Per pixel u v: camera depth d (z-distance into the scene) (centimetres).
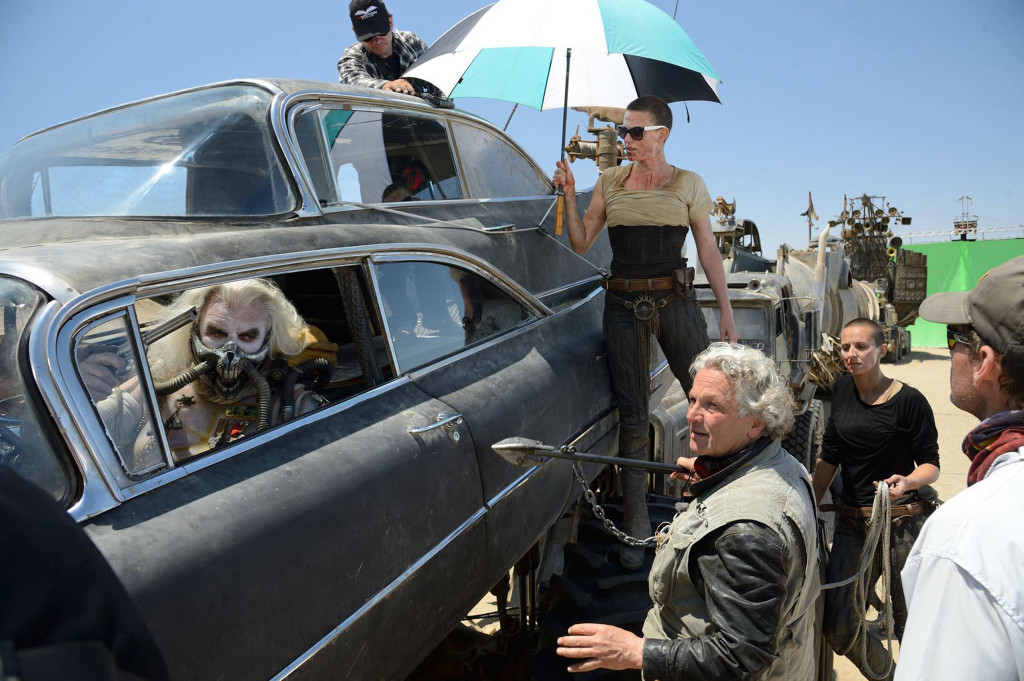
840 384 339
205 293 186
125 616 70
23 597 62
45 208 249
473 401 244
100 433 149
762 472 183
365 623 187
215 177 239
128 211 236
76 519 141
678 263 327
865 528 321
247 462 175
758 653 164
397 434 211
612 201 327
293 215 233
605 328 336
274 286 201
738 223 1062
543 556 373
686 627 184
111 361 158
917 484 307
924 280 2025
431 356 250
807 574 181
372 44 463
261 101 254
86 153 257
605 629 183
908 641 122
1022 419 127
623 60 387
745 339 692
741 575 168
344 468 189
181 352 179
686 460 220
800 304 876
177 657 141
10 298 154
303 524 172
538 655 284
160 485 158
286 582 164
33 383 144
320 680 174
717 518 176
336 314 221
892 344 1845
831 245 1098
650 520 346
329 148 263
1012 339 127
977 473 132
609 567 311
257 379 190
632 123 312
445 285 265
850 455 326
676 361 333
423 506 208
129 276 166
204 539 153
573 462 279
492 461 240
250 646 156
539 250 338
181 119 261
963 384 140
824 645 279
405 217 277
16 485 69
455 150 328
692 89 391
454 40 355
